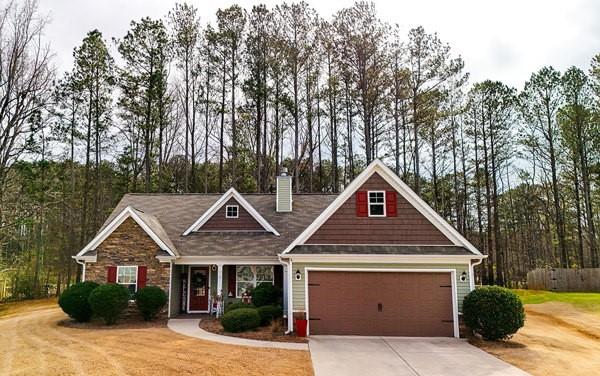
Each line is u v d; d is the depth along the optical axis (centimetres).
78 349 1193
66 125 3303
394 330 1511
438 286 1532
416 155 3278
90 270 1839
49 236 3619
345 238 1594
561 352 1332
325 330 1514
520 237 4756
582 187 3559
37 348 1216
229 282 2059
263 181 3762
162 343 1291
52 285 3678
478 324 1427
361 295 1534
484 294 1432
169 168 4025
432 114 3156
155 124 3469
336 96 3556
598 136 3195
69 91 3303
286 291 1731
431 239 1580
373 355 1212
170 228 2133
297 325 1478
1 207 2702
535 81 3481
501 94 3584
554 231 4291
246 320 1512
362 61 3152
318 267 1547
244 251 1948
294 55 3497
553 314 2159
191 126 3766
